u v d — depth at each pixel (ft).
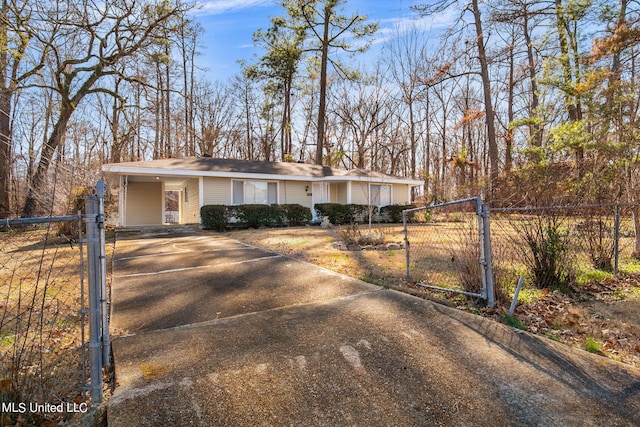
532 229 15.69
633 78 29.73
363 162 93.76
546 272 15.51
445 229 22.00
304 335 9.96
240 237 33.88
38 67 43.83
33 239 25.66
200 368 8.09
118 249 26.61
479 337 9.91
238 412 6.54
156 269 19.10
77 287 15.48
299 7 66.44
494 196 16.96
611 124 30.50
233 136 103.04
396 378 7.75
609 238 18.67
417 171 98.02
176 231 41.29
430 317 11.35
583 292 15.14
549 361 8.61
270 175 50.49
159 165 45.27
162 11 48.11
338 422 6.34
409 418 6.45
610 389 7.45
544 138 42.27
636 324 11.34
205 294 14.30
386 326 10.58
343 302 12.97
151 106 65.57
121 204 46.42
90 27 43.14
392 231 38.29
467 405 6.84
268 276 17.08
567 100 45.21
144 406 6.66
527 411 6.68
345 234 28.78
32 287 15.03
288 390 7.25
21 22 39.27
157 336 10.04
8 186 38.73
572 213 16.30
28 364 7.07
